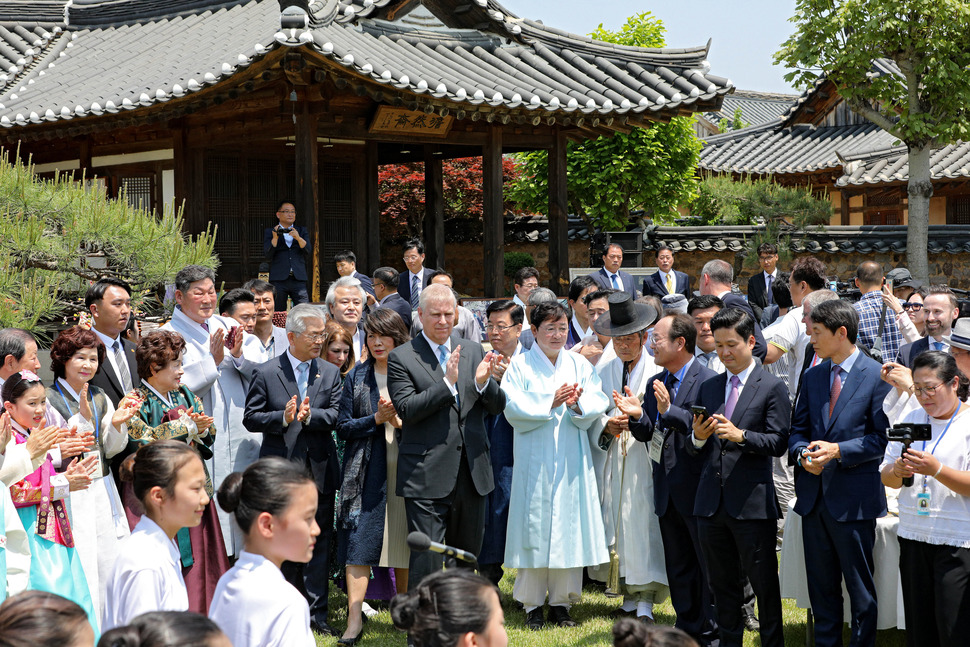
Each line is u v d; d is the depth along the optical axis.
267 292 6.74
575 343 6.95
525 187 17.50
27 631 2.04
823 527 4.68
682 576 5.29
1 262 6.47
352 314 6.64
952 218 19.27
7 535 3.93
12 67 12.64
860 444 4.53
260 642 2.89
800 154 22.44
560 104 10.09
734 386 4.95
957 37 13.44
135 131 11.77
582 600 6.11
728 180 17.23
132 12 13.59
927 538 4.21
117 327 5.38
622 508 5.66
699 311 6.05
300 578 5.55
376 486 5.51
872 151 19.80
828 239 16.14
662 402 5.02
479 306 10.54
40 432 4.12
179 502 3.33
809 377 4.86
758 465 4.79
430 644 2.49
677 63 11.28
